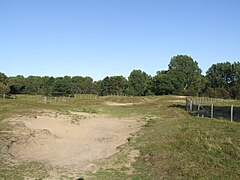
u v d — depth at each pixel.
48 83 105.44
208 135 17.16
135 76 121.62
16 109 30.09
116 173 12.85
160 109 37.81
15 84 94.75
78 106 43.62
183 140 16.39
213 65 126.50
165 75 109.19
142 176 12.27
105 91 123.81
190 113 33.91
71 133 21.94
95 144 18.50
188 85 117.69
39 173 12.80
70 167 13.85
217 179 11.24
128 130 22.59
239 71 120.12
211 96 88.38
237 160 13.20
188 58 121.62
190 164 12.80
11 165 13.62
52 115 28.25
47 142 18.23
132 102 68.12
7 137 17.69
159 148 15.31
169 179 11.59
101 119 29.30
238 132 17.67
